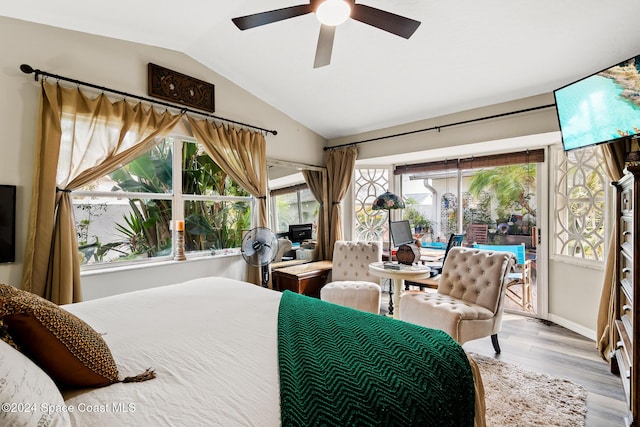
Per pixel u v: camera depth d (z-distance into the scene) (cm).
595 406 192
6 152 218
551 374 229
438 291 293
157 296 193
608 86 219
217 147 333
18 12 220
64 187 236
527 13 214
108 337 133
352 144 457
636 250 154
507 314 370
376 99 360
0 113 215
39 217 223
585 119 239
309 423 77
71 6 225
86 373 94
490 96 321
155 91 288
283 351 112
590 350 270
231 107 353
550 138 321
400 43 264
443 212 455
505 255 258
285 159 416
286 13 180
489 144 350
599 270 294
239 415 81
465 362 120
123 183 285
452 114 363
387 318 153
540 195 357
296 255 432
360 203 487
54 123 228
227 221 362
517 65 269
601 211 296
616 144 259
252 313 164
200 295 195
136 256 293
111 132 258
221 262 343
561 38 231
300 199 439
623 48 229
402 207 346
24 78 224
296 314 154
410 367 104
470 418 109
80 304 176
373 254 364
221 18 254
